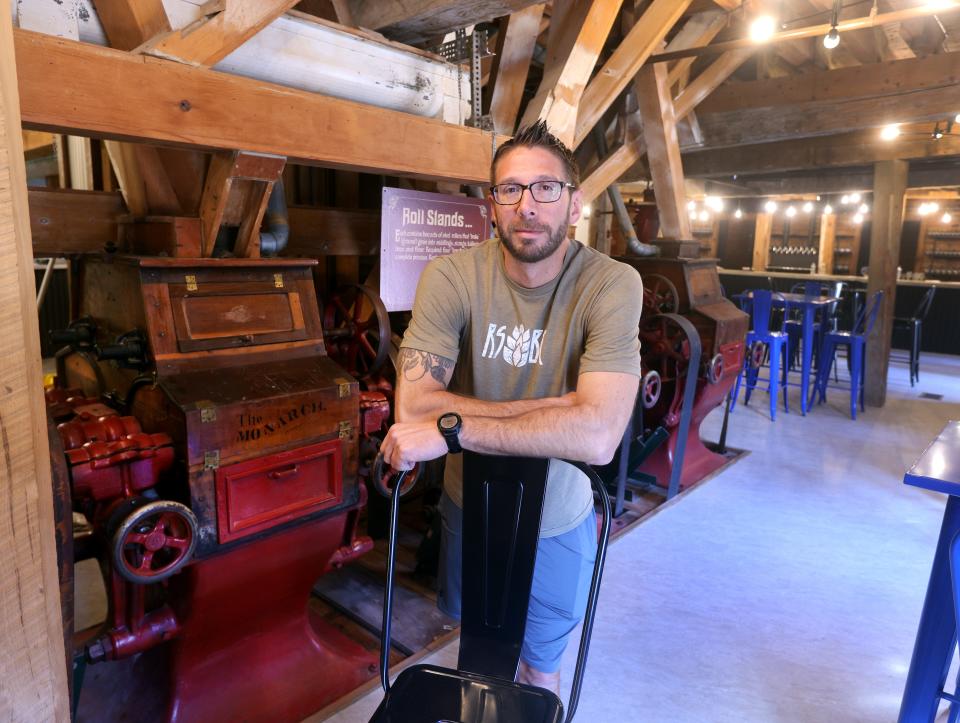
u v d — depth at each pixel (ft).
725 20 13.05
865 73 14.69
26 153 17.57
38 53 4.43
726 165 21.13
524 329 4.72
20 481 3.26
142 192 6.55
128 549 5.14
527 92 14.62
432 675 4.33
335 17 7.39
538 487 4.33
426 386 4.72
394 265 8.44
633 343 4.47
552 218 4.28
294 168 10.99
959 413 19.08
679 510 11.55
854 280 30.40
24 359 3.22
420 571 8.86
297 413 5.90
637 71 11.50
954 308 30.55
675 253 13.34
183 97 5.20
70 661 4.57
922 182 23.67
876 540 10.50
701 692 6.86
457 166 7.72
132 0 4.93
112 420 5.31
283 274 6.46
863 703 6.74
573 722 6.38
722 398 13.92
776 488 12.69
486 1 6.61
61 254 7.09
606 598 8.63
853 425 17.42
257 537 5.73
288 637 6.68
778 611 8.41
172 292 5.69
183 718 5.91
